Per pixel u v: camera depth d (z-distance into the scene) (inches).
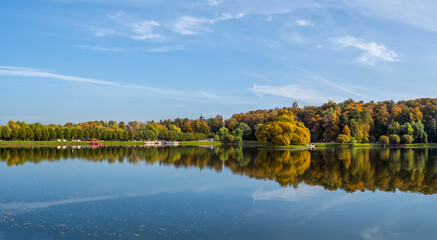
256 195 1213.7
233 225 852.6
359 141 5880.9
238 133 7564.0
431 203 1106.7
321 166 2180.1
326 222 885.2
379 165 2234.3
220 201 1113.4
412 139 5920.3
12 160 2445.9
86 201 1104.2
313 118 6737.2
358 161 2541.8
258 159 2751.0
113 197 1167.0
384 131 6422.2
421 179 1612.9
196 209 1005.2
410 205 1076.5
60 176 1659.7
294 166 2172.7
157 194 1221.1
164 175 1718.8
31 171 1840.6
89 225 844.0
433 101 7042.3
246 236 771.4
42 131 5954.7
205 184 1439.5
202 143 7495.1
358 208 1035.3
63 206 1033.5
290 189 1333.7
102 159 2628.0
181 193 1242.6
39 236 764.0
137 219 898.1
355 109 6289.4
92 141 6348.4
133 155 3149.6
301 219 910.4
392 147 5398.6
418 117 6397.6
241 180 1557.6
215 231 804.6
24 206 1031.6
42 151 3612.2
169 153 3558.1
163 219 898.7
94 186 1380.4
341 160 2640.3
